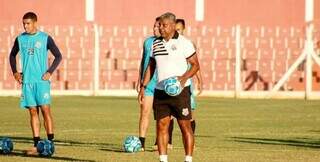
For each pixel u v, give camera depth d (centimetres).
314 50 8819
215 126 4788
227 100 7912
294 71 8725
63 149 3331
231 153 3209
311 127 4747
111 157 3017
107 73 8762
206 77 8844
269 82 8888
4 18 9006
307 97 8325
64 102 7231
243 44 8925
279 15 9319
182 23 3328
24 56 3186
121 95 8538
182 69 2558
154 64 2656
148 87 3281
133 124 4900
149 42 3225
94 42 8450
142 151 3253
